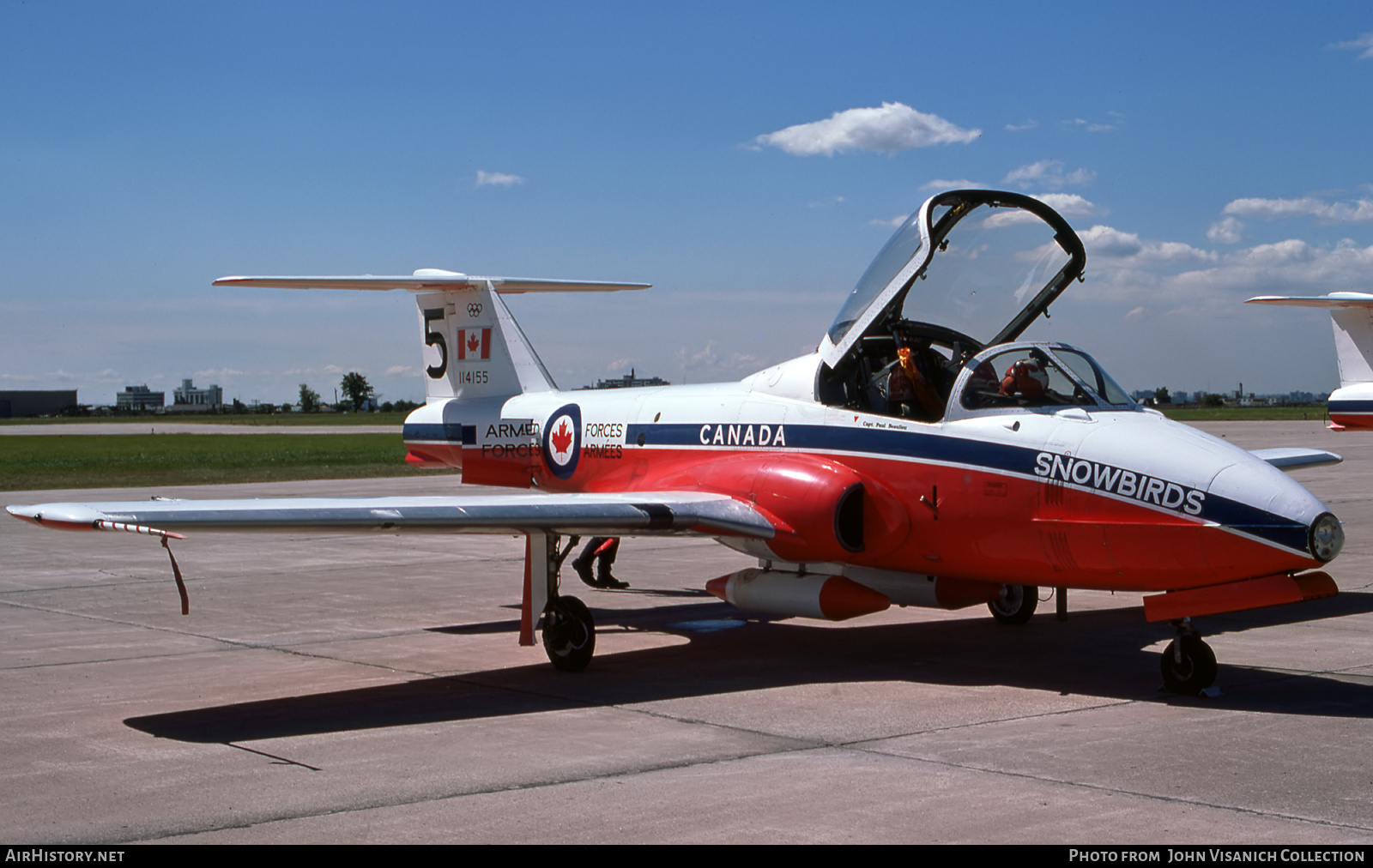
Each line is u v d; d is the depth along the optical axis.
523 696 7.41
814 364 8.88
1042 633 9.70
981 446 7.71
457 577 13.39
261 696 7.39
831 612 8.41
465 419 12.17
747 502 8.62
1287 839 4.59
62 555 15.39
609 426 10.48
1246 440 40.97
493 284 12.30
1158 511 6.93
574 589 12.55
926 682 7.80
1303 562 6.55
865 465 8.30
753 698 7.31
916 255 8.41
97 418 173.25
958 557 7.97
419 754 5.98
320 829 4.79
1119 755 5.86
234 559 15.07
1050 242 8.94
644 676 8.05
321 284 11.41
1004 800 5.11
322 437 73.31
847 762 5.77
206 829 4.80
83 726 6.61
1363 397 25.19
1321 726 6.45
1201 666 7.19
